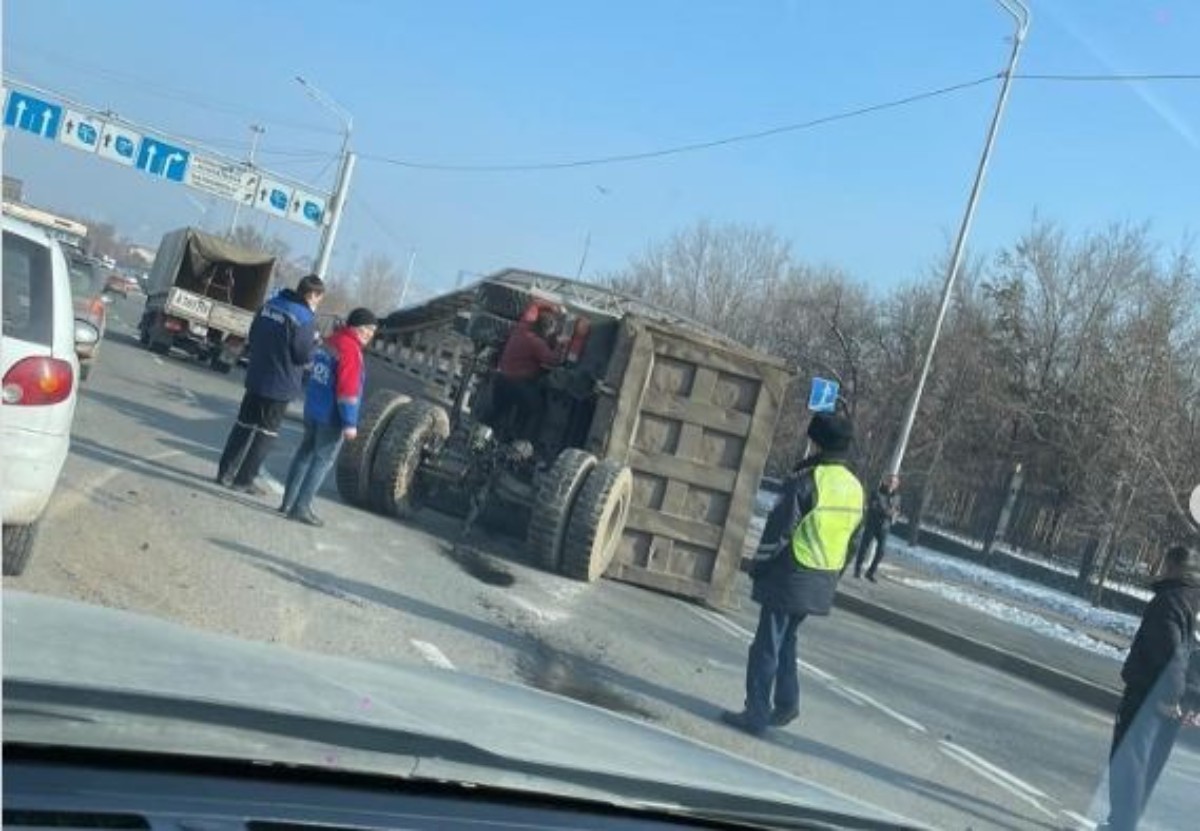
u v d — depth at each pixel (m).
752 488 12.32
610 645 9.24
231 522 9.65
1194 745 8.98
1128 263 26.38
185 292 30.64
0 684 1.99
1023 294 29.97
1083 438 25.59
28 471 5.83
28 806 1.83
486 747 2.61
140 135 34.47
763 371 12.30
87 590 6.55
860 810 3.29
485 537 12.64
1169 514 21.25
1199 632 7.68
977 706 11.43
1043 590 24.97
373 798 2.31
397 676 3.49
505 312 13.04
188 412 17.34
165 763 2.09
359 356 10.28
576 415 12.69
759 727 7.69
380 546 10.62
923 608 18.00
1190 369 23.00
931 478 30.19
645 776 2.79
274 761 2.22
